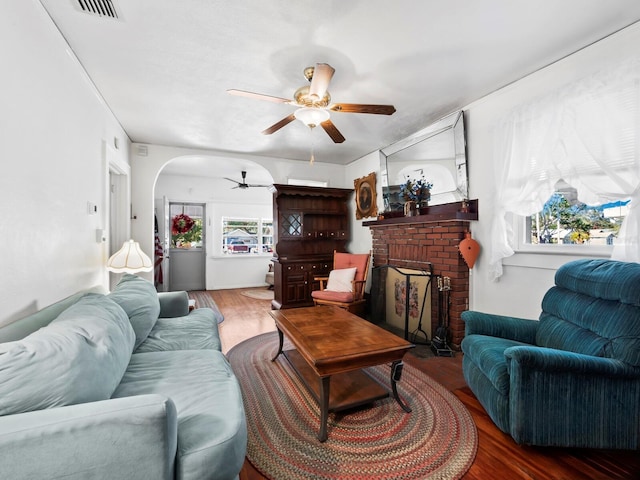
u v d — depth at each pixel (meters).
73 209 2.08
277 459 1.53
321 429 1.68
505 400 1.64
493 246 2.68
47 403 0.96
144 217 4.09
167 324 2.38
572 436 1.53
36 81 1.59
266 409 1.97
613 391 1.53
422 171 3.54
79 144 2.19
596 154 1.93
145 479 0.91
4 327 1.22
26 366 0.96
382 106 2.27
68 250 1.99
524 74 2.43
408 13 1.72
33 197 1.56
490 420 1.87
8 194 1.35
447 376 2.47
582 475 1.43
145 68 2.29
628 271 1.62
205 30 1.87
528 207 2.37
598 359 1.51
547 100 2.21
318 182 5.38
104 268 2.75
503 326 2.14
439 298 3.19
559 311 1.97
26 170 1.50
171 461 0.96
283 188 4.70
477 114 2.90
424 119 3.34
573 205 2.29
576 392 1.53
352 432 1.75
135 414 0.90
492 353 1.82
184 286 6.79
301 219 4.95
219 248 6.86
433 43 2.01
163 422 0.93
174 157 4.28
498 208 2.62
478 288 2.96
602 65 1.98
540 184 2.28
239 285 7.03
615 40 1.92
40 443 0.82
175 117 3.21
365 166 4.83
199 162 5.24
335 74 2.38
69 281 2.00
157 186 6.32
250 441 1.66
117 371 1.33
